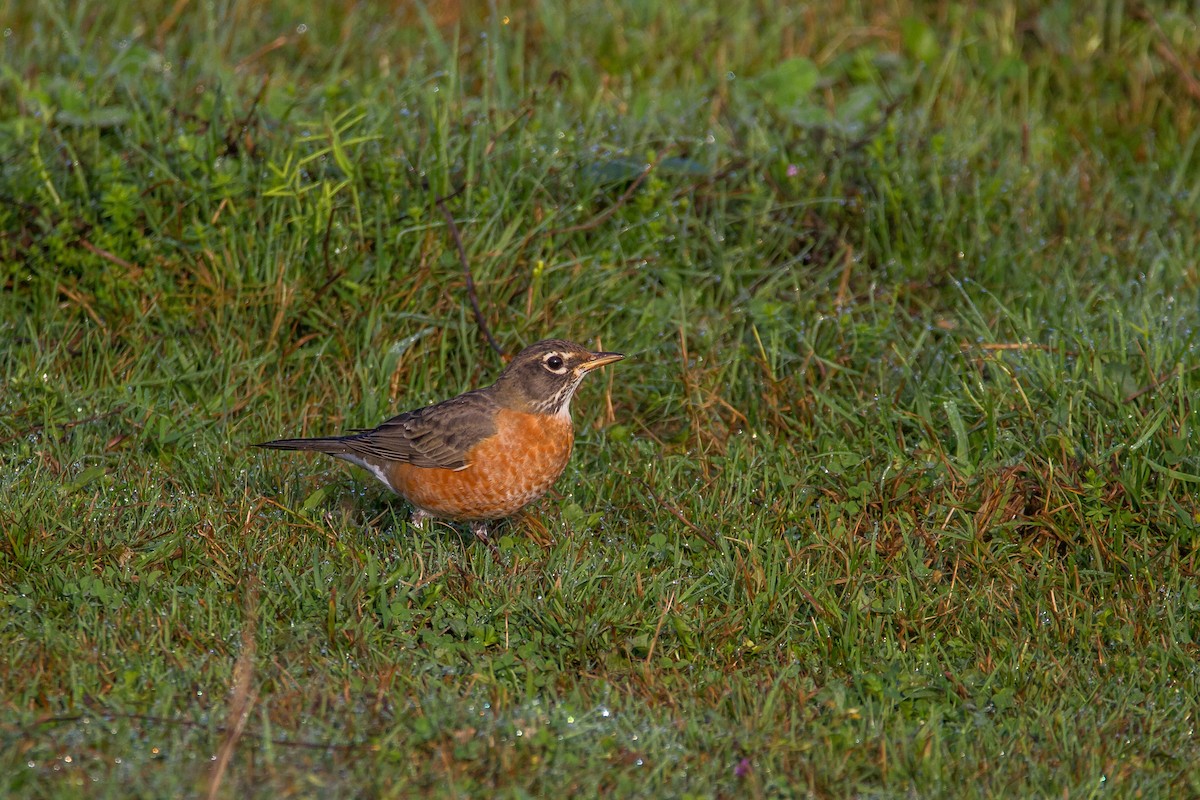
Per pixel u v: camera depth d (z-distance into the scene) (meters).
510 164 13.30
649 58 16.66
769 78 15.31
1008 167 14.78
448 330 12.08
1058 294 12.92
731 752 7.34
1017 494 10.09
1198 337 11.62
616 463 10.90
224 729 7.12
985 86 16.92
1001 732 7.82
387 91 14.28
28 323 11.81
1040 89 16.67
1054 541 9.81
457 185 12.86
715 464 10.73
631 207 13.40
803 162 14.23
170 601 8.50
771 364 11.77
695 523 9.97
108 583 8.62
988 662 8.42
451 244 12.39
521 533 10.06
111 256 11.96
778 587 9.02
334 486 10.51
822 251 13.57
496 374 11.91
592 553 9.44
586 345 12.06
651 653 8.36
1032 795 7.13
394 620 8.48
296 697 7.56
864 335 12.00
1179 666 8.55
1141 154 15.95
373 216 12.55
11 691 7.43
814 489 10.39
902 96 15.14
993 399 10.81
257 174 12.80
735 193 13.80
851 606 8.80
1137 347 11.35
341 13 17.14
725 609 9.05
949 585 9.32
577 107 15.10
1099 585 9.35
